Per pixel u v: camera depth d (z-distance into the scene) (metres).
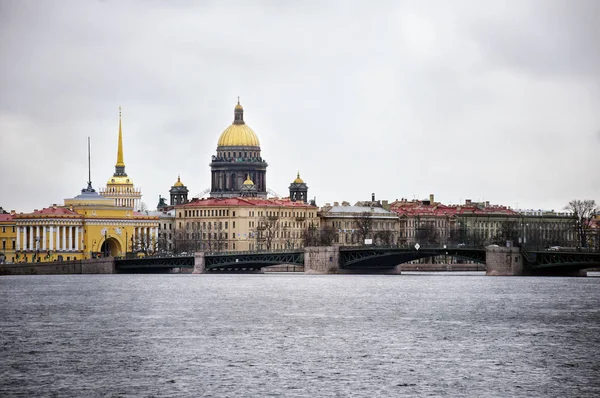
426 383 165.50
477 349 194.50
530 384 165.75
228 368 175.62
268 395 158.25
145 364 178.88
